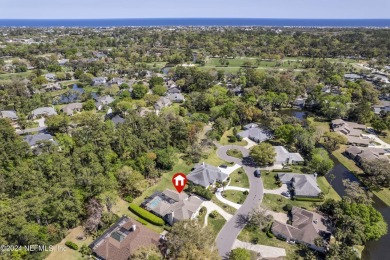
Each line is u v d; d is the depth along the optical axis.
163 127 87.31
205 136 96.81
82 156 67.19
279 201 66.81
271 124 101.75
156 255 45.47
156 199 64.56
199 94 133.75
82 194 55.72
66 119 99.94
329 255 48.91
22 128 102.75
